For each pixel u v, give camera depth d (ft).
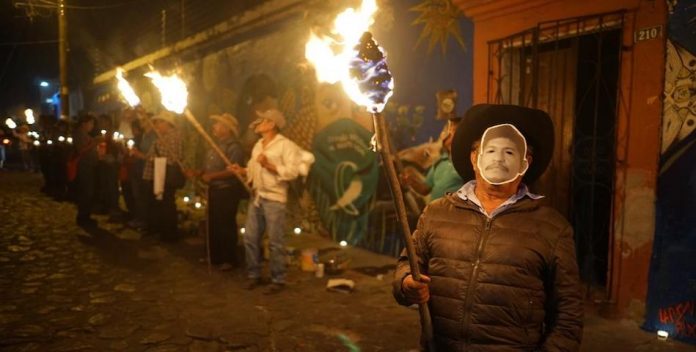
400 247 21.72
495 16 17.26
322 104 25.54
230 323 14.90
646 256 13.94
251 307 16.24
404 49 20.89
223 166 20.16
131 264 21.20
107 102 62.90
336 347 13.34
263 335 14.07
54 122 42.73
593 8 14.74
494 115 6.64
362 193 23.56
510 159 6.31
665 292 13.51
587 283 16.10
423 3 19.93
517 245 6.28
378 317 15.44
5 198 39.04
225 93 35.37
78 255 22.57
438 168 15.61
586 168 16.15
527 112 6.61
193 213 32.76
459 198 6.88
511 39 16.75
